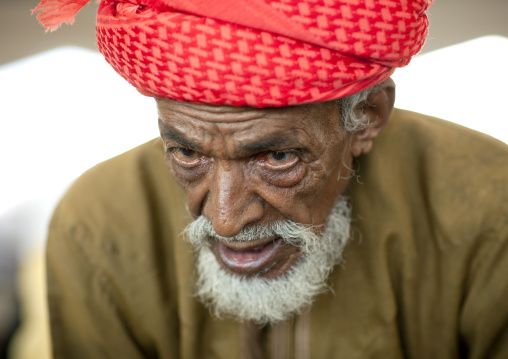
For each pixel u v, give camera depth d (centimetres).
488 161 129
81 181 142
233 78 91
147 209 139
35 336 230
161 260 140
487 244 126
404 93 432
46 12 108
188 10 89
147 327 140
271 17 87
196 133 100
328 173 111
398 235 132
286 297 123
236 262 120
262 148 100
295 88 93
